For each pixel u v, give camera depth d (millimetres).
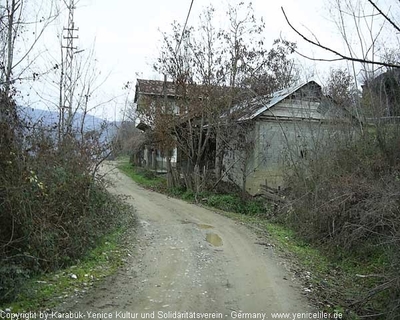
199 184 19109
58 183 8109
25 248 6637
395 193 7852
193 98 19016
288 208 13258
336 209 9656
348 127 12609
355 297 6660
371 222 8625
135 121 29812
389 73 11289
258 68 20484
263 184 18062
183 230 11578
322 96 15344
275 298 6422
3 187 6242
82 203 8867
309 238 10773
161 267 7859
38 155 7762
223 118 18656
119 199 14492
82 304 5762
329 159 12031
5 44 8430
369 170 10109
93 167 10891
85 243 8250
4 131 6547
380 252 8312
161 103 20328
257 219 14422
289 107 18203
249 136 18359
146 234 10828
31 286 6062
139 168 31109
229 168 19000
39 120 8203
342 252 9172
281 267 8305
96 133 11086
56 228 7602
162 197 19016
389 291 6234
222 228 12172
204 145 19234
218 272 7688
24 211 6539
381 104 11367
